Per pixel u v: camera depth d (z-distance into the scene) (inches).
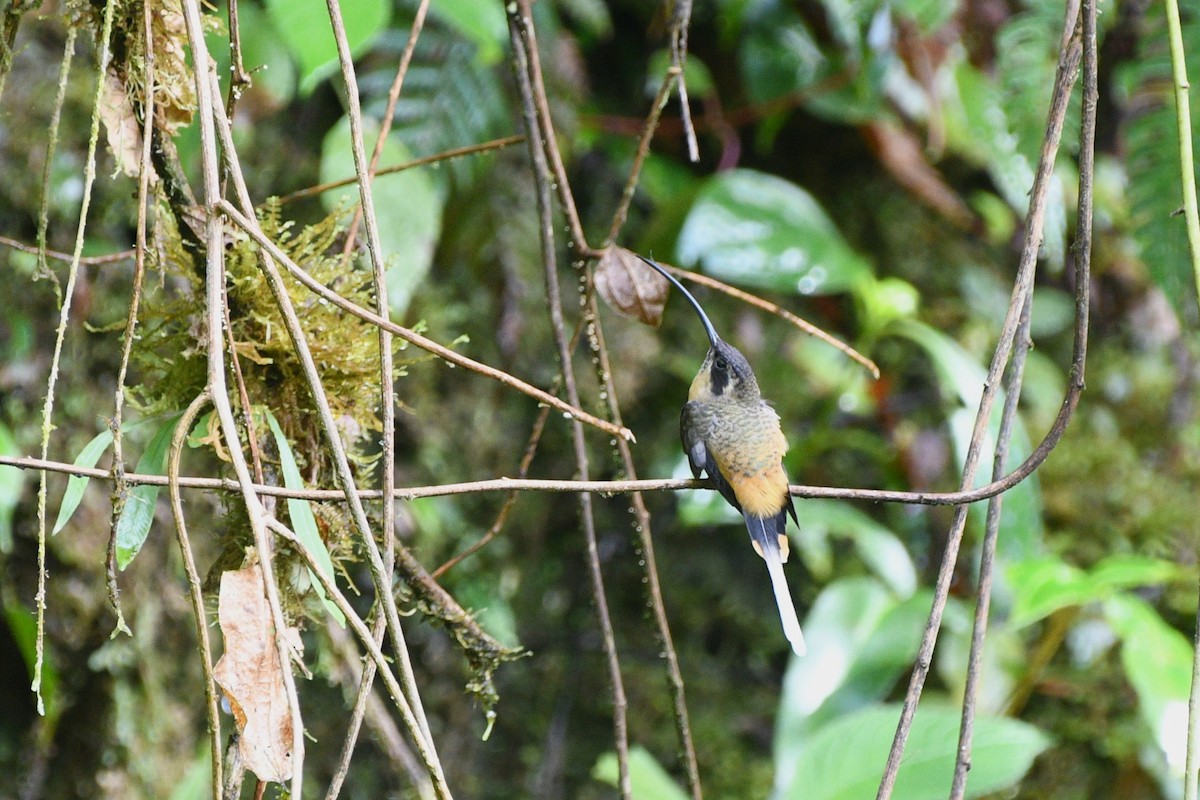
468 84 331.3
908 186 407.5
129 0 159.9
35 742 301.7
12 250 288.0
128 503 154.3
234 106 167.0
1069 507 417.4
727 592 410.3
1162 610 406.6
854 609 325.4
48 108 289.0
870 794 209.6
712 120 395.9
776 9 389.7
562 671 397.7
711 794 393.4
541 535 393.4
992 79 375.2
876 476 412.2
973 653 160.9
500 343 362.3
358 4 183.0
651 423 400.8
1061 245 306.2
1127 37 358.3
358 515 132.2
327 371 172.4
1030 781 388.8
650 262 199.5
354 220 181.8
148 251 168.2
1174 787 379.2
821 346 408.5
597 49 400.2
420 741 124.7
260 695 129.1
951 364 317.1
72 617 293.9
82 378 294.4
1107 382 433.1
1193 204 163.5
